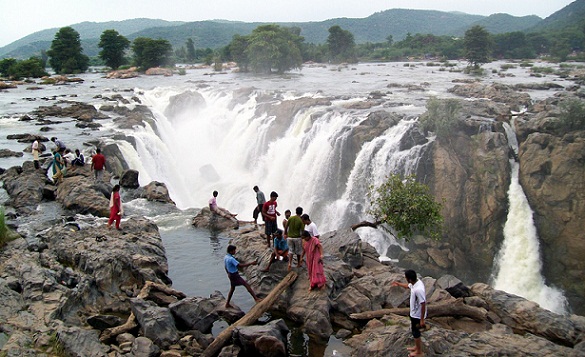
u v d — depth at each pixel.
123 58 119.38
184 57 185.12
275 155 40.66
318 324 11.81
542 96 48.84
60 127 40.97
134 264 14.30
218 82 75.69
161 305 12.88
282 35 96.12
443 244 29.70
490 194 30.05
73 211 21.72
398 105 43.00
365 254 16.34
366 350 10.45
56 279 13.84
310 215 35.78
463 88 52.72
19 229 18.62
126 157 32.94
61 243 16.19
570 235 28.12
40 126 41.41
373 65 125.31
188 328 11.84
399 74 87.75
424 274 28.69
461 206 30.36
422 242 29.86
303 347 11.28
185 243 18.34
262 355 10.55
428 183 31.44
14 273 13.93
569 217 28.30
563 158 29.12
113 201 17.53
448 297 12.92
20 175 25.75
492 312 12.80
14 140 36.25
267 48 90.00
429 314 12.15
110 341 11.09
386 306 12.81
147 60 106.56
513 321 12.50
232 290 12.66
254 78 83.88
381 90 57.75
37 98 59.50
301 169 37.59
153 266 14.56
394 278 13.56
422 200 17.23
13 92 67.19
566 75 75.19
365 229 31.42
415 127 33.25
